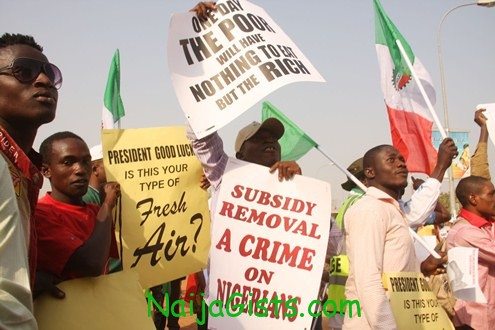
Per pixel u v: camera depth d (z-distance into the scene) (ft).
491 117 20.67
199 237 13.44
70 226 10.14
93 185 15.25
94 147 17.70
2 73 8.12
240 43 13.23
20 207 7.52
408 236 13.03
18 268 6.09
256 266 12.98
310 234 13.20
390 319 11.69
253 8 13.91
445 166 16.10
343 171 15.79
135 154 12.87
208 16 13.29
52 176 10.80
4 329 5.68
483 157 20.63
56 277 9.43
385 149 14.12
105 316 9.29
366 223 12.24
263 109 18.49
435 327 12.91
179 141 13.57
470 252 13.15
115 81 18.38
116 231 12.33
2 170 6.18
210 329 12.67
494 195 16.87
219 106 12.80
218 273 12.82
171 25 12.82
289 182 13.43
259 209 13.21
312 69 13.51
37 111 8.15
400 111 18.22
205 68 12.99
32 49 8.41
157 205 12.95
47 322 8.87
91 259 9.40
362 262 11.98
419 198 15.79
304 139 16.96
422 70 19.01
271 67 12.98
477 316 15.98
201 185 13.71
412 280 12.89
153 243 12.75
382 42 18.43
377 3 18.53
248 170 13.35
